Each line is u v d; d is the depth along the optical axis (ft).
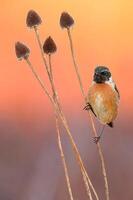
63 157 21.40
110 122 21.65
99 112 21.62
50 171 26.89
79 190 24.66
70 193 21.40
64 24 21.50
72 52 21.47
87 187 21.43
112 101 21.62
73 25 21.52
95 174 26.89
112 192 27.37
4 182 27.17
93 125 21.53
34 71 21.39
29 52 21.42
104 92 21.62
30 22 21.44
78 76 21.49
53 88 21.38
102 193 26.50
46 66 21.39
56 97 21.38
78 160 21.40
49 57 21.43
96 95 21.61
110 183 27.53
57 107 21.39
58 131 21.40
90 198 21.43
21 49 21.40
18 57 21.42
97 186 26.99
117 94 21.67
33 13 21.47
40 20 21.47
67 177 21.40
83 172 21.43
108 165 27.84
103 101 21.61
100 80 21.66
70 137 21.40
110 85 21.66
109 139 29.14
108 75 21.67
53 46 21.43
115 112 21.65
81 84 21.50
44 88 21.38
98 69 21.67
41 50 21.40
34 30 21.45
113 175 27.27
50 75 21.39
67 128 21.39
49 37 21.45
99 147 21.49
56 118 21.39
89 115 21.57
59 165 26.89
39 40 21.43
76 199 24.70
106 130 29.17
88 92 21.66
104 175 21.48
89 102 21.62
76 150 21.39
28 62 21.40
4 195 26.94
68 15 21.52
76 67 21.49
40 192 26.43
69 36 21.49
